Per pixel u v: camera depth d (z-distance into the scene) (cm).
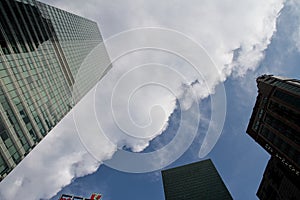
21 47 4259
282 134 4534
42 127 4356
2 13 3812
